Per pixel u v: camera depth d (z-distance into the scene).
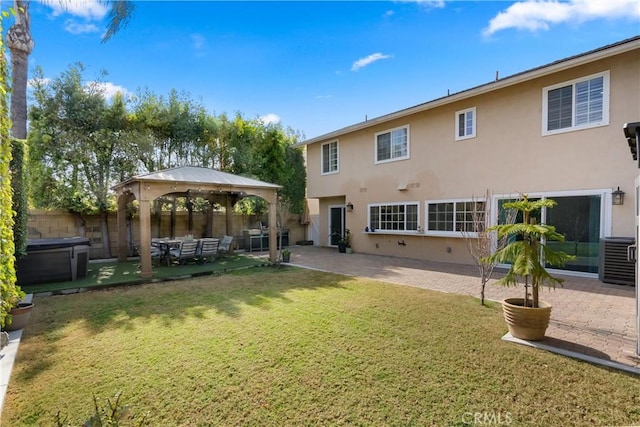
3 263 4.15
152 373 3.66
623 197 7.95
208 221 15.09
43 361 3.96
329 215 18.06
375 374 3.61
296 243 19.27
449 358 3.99
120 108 12.47
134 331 4.96
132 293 7.40
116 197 12.46
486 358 3.99
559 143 8.97
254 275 9.52
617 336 4.66
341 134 16.06
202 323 5.30
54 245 8.18
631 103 7.84
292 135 19.84
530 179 9.54
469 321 5.34
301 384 3.41
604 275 7.92
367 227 14.76
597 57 7.98
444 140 11.78
